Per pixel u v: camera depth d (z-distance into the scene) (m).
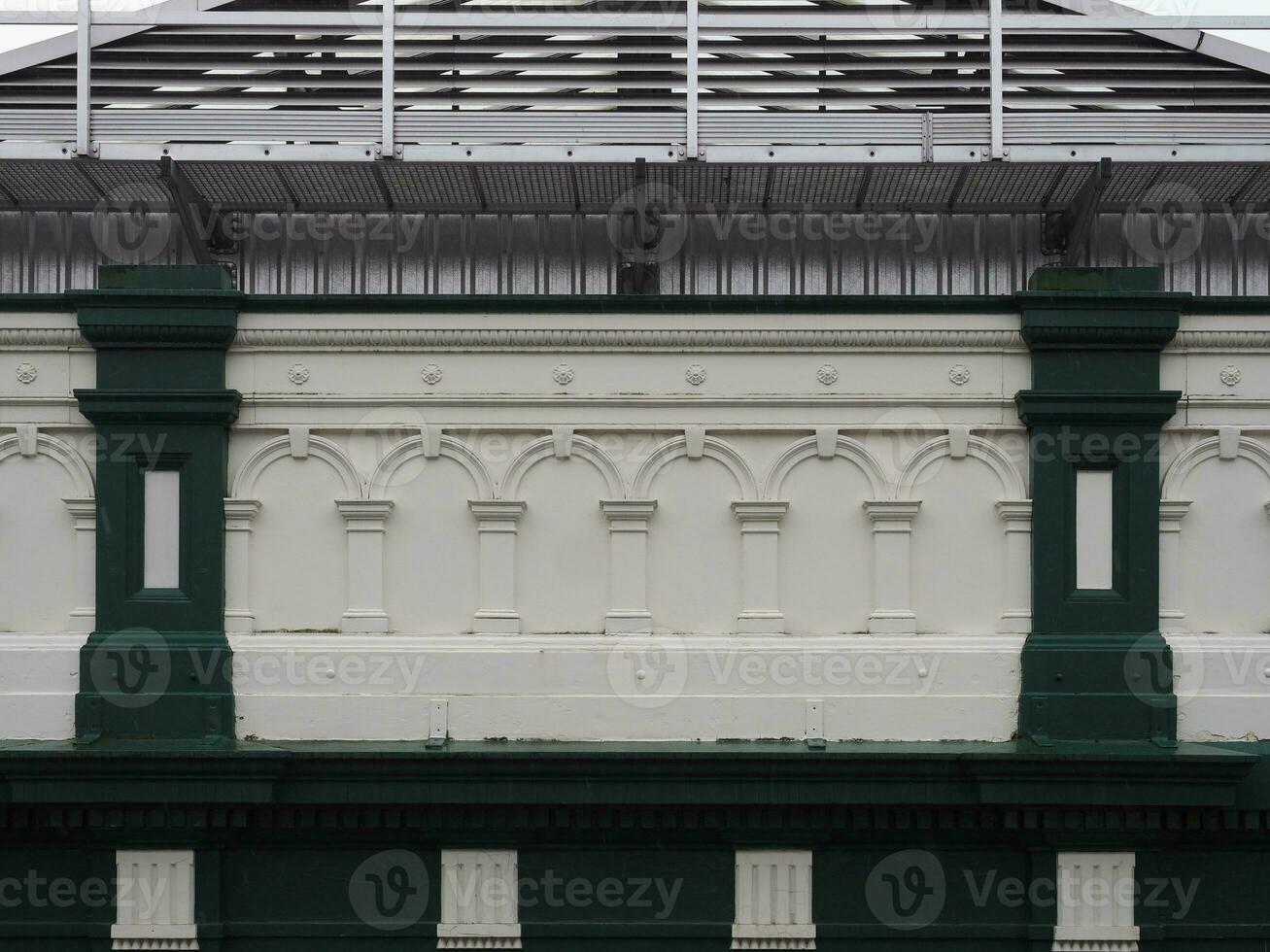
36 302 8.70
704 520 8.88
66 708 8.66
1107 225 9.73
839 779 8.27
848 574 8.85
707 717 8.67
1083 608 8.65
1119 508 8.69
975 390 8.81
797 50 9.19
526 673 8.70
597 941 8.59
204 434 8.70
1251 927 8.55
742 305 8.74
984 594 8.81
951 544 8.83
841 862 8.62
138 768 8.14
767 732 8.66
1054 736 8.54
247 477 8.84
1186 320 8.74
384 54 8.76
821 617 8.82
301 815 8.48
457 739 8.66
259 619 8.80
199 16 8.92
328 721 8.67
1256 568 8.81
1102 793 8.16
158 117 8.78
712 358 8.88
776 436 8.87
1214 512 8.84
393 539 8.87
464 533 8.88
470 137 8.85
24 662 8.66
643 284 9.59
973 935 8.55
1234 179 9.12
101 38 9.07
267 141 8.81
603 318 8.80
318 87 9.16
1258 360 8.80
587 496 8.89
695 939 8.57
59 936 8.52
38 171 8.96
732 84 9.26
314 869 8.63
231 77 9.15
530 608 8.84
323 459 8.89
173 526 8.77
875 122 8.80
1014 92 9.28
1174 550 8.80
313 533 8.86
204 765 8.12
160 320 8.58
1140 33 9.18
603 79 9.18
